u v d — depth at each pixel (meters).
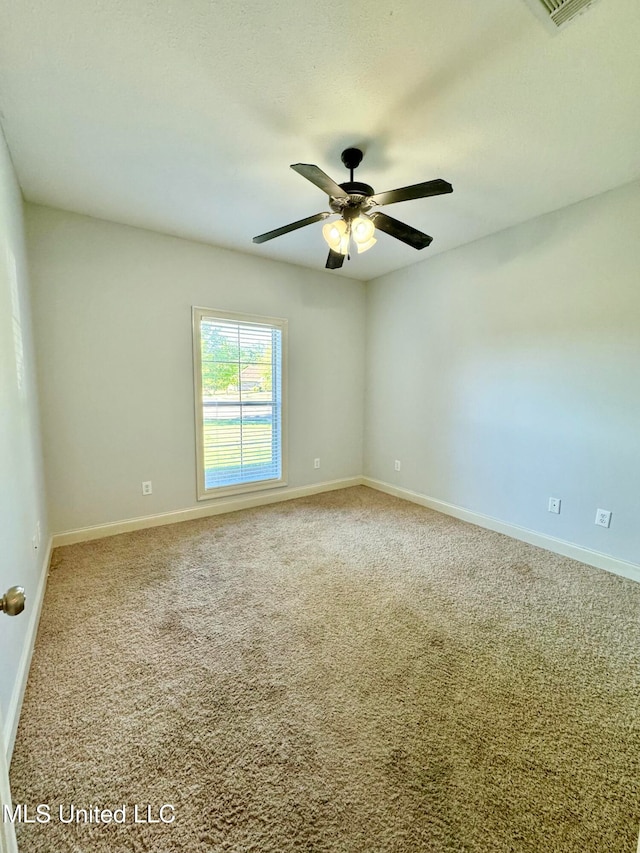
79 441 2.91
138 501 3.21
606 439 2.55
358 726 1.37
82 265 2.83
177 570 2.52
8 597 0.76
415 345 3.95
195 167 2.19
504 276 3.08
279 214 2.79
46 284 2.70
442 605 2.14
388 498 4.19
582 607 2.14
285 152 2.05
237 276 3.55
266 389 3.88
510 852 1.00
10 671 1.34
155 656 1.71
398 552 2.83
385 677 1.60
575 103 1.67
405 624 1.97
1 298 1.55
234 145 1.99
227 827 1.05
